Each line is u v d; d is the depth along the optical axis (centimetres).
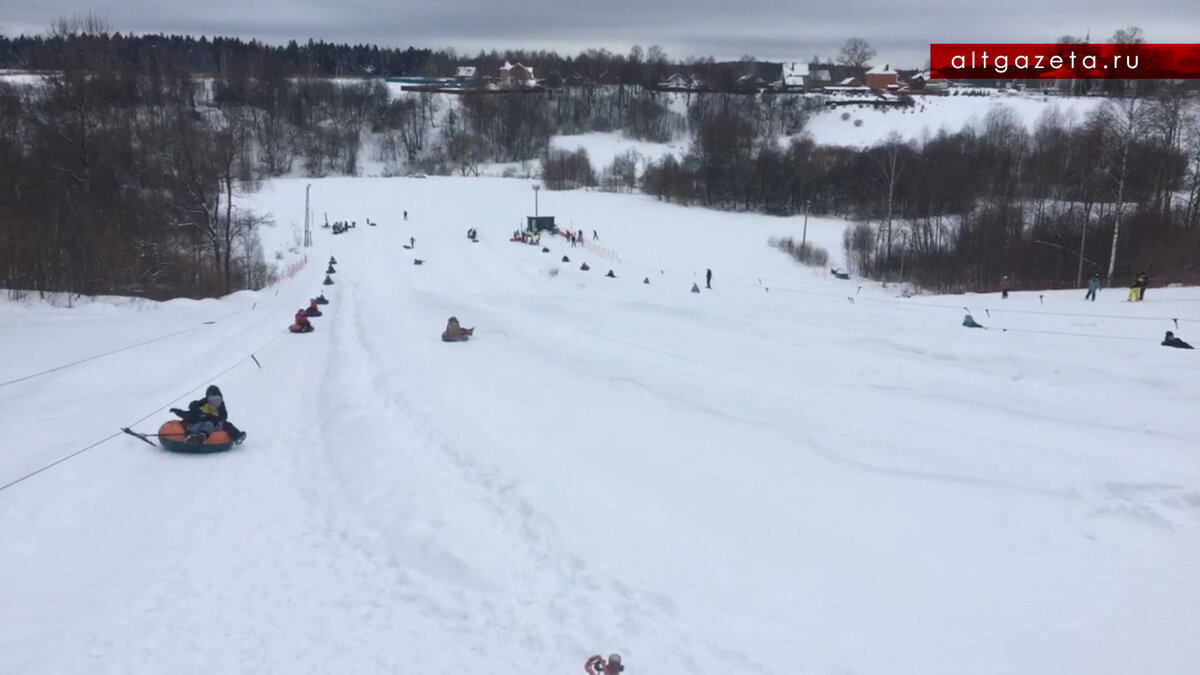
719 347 2680
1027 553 980
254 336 2805
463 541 984
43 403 1647
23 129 5559
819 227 9569
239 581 914
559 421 1548
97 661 743
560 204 10819
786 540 1012
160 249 4888
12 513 1052
